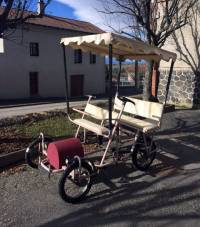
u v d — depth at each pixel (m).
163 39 6.66
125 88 22.25
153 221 2.47
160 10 7.32
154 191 2.98
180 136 4.91
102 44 3.28
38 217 2.50
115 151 3.27
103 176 3.27
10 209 2.60
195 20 7.78
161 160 3.79
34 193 2.88
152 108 3.56
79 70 18.36
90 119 4.95
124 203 2.74
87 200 2.78
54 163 2.85
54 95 17.03
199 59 7.86
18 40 14.89
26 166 3.47
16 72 15.15
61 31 16.86
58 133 4.60
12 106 12.02
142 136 3.39
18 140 4.18
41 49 16.08
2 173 3.29
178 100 8.34
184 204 2.74
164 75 8.55
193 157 3.93
